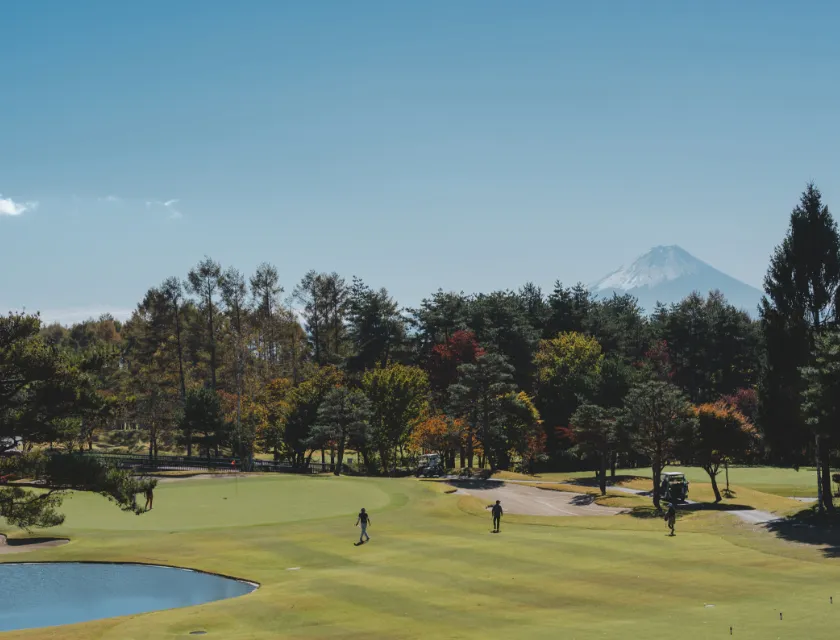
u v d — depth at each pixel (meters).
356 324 132.25
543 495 66.31
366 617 26.28
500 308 125.25
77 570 35.72
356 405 88.50
